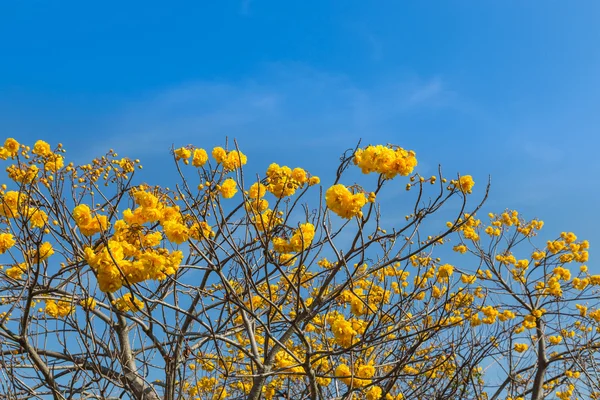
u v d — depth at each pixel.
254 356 4.50
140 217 3.63
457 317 5.76
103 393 4.13
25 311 4.30
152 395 5.33
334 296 4.36
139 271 3.18
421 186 4.16
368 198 4.00
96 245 3.82
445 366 5.86
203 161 4.14
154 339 4.29
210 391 5.57
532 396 8.00
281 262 5.10
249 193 4.31
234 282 5.27
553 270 8.06
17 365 4.74
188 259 5.20
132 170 5.31
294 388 6.41
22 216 4.09
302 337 3.69
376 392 4.22
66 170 4.95
